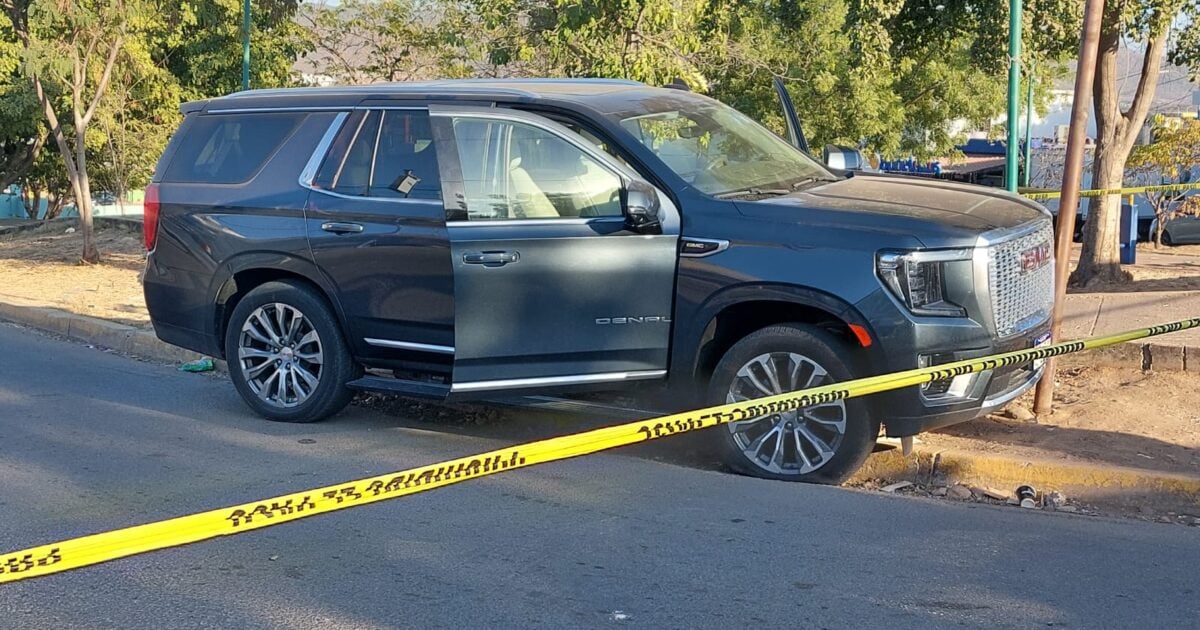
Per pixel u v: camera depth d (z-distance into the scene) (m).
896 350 5.54
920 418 5.64
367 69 18.39
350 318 6.82
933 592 4.50
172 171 7.56
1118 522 5.40
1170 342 7.79
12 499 5.74
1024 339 5.90
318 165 6.95
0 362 9.47
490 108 6.43
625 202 6.04
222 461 6.41
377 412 7.59
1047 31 11.26
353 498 3.59
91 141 25.02
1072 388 7.44
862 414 5.73
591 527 5.28
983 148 42.38
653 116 6.56
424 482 3.72
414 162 6.64
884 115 23.03
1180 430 6.53
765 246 5.80
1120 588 4.54
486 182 6.30
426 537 5.17
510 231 6.16
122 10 15.87
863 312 5.56
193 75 24.91
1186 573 4.70
